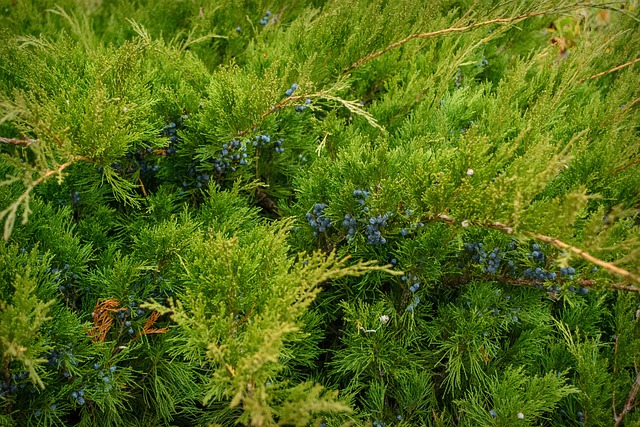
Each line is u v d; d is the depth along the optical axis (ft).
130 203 1.90
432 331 1.86
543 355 1.87
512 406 1.69
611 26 2.50
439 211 1.68
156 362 1.75
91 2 3.00
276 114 2.02
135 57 1.88
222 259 1.57
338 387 1.90
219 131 1.88
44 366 1.61
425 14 2.24
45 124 1.65
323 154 2.06
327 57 2.26
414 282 1.82
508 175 1.61
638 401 1.74
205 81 2.15
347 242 1.89
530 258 1.74
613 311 1.98
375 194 1.73
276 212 2.16
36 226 1.74
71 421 1.80
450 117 2.10
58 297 1.76
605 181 1.92
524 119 2.07
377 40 2.26
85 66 2.04
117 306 1.71
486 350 1.82
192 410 1.83
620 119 2.10
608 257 1.68
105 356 1.66
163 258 1.78
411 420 1.83
